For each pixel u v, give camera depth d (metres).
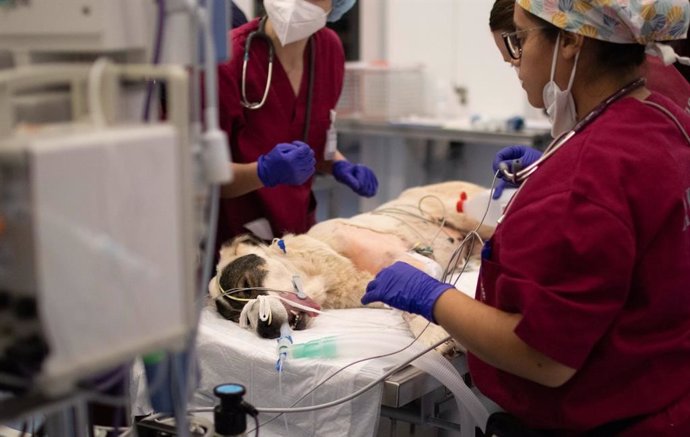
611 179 1.16
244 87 2.16
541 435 1.36
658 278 1.23
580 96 1.29
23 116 0.95
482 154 4.54
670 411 1.29
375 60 4.77
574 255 1.15
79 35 0.96
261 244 2.11
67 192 0.78
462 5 4.41
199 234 1.06
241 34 2.19
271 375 1.66
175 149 0.89
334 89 2.42
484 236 2.34
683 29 1.26
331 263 2.03
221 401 1.15
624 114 1.24
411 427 1.83
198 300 1.04
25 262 0.78
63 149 0.77
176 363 1.04
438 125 4.00
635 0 1.17
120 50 0.99
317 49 2.32
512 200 1.31
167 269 0.89
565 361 1.17
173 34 1.00
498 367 1.29
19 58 1.01
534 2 1.25
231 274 1.91
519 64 1.36
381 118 4.28
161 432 1.20
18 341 0.82
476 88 4.45
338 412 1.58
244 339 1.75
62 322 0.79
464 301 1.31
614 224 1.14
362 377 1.56
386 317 1.91
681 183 1.22
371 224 2.22
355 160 4.87
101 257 0.82
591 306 1.15
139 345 0.88
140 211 0.85
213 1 1.09
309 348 1.66
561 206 1.17
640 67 1.30
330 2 2.16
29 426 1.34
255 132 2.24
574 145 1.22
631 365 1.27
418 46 4.59
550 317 1.15
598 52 1.25
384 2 4.69
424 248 2.19
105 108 0.93
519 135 3.70
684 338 1.30
